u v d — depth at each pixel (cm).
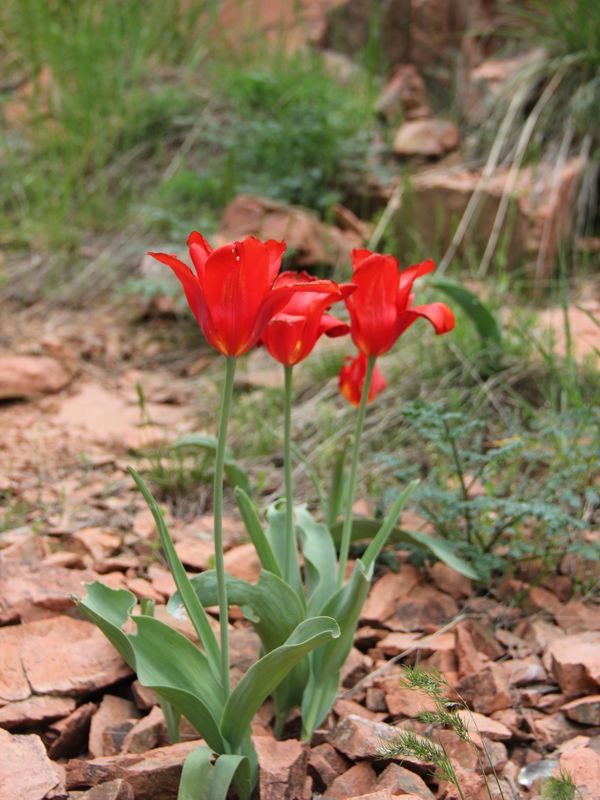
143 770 68
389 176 174
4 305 159
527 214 154
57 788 67
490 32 192
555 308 145
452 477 103
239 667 80
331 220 166
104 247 171
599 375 117
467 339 125
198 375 139
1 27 233
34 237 174
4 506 107
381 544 71
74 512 105
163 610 87
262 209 157
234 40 225
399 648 84
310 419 118
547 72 176
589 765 70
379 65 204
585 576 92
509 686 80
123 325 154
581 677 79
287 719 75
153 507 66
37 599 84
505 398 117
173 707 71
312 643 62
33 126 201
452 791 69
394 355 127
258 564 93
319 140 175
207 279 59
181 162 185
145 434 119
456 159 178
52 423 126
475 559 90
